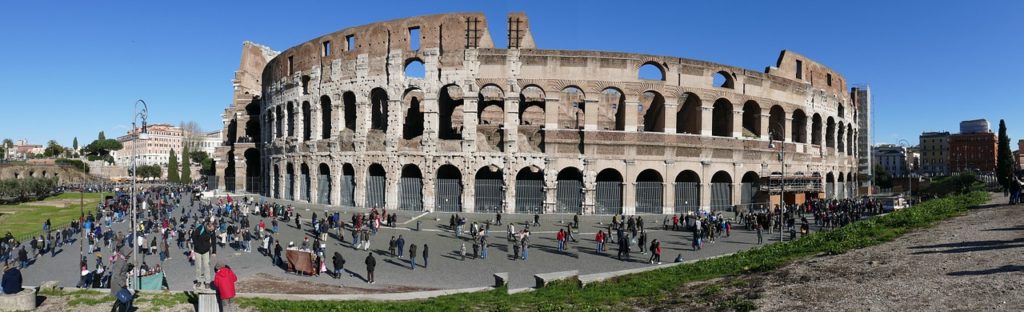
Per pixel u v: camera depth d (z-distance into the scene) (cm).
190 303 2767
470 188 7294
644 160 7319
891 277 2281
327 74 8081
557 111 7244
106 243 5434
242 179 10844
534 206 7262
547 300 2623
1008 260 2341
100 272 3900
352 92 7831
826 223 6019
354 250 4928
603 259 4572
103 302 2744
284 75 9019
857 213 6738
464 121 7319
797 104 8550
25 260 4541
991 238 2892
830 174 9612
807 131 8731
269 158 9688
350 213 7012
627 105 7288
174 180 18500
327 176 8094
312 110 8262
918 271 2331
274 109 9375
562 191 7288
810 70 8969
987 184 10712
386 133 7556
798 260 2952
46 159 18462
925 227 3603
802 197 8312
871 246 3094
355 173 7706
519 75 7238
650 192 7375
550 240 5459
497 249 4994
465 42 7325
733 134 7769
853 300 2022
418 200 7431
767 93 8088
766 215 6225
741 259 3316
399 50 7519
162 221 6050
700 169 7538
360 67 7725
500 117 9919
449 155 7325
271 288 3466
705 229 5578
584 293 2731
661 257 4612
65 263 4709
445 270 4172
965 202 5131
